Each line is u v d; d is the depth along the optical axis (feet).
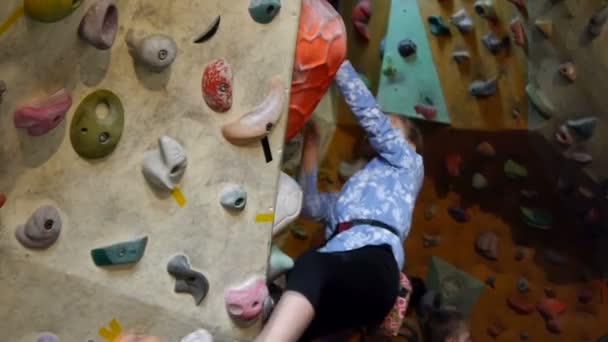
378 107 8.06
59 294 5.64
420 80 9.49
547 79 9.63
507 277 10.85
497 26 9.63
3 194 5.25
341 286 7.10
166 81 5.84
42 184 5.41
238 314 6.46
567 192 10.25
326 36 6.82
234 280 6.49
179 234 6.14
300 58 6.73
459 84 9.66
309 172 8.84
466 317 10.18
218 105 6.08
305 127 8.98
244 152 6.34
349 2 9.58
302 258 7.16
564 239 10.70
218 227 6.32
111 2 5.30
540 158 10.12
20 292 5.47
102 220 5.75
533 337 10.94
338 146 9.71
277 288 8.36
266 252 6.61
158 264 6.09
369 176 8.05
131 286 5.98
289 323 6.71
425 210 10.61
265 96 6.32
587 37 9.16
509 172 10.25
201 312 6.34
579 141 9.68
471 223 10.69
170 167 5.89
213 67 6.03
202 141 6.12
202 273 6.30
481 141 10.08
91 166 5.62
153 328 6.16
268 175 6.49
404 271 10.80
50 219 5.42
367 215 7.77
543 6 9.47
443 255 10.78
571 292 10.87
